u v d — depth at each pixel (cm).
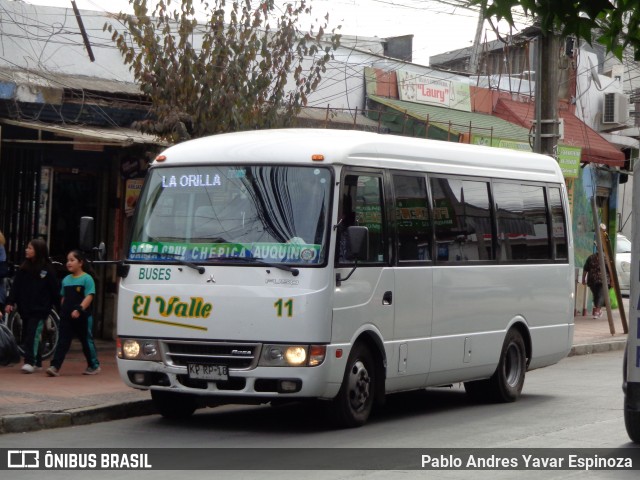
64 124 1647
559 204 1496
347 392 1088
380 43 2459
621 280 3322
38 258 1445
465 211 1288
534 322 1420
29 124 1559
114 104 1716
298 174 1076
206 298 1060
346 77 2253
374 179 1132
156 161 1142
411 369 1177
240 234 1073
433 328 1215
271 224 1067
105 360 1611
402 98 2372
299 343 1029
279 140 1105
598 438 1061
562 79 2834
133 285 1102
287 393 1035
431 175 1232
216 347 1057
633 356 981
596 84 2992
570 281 1512
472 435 1077
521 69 3244
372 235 1120
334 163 1072
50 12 1750
